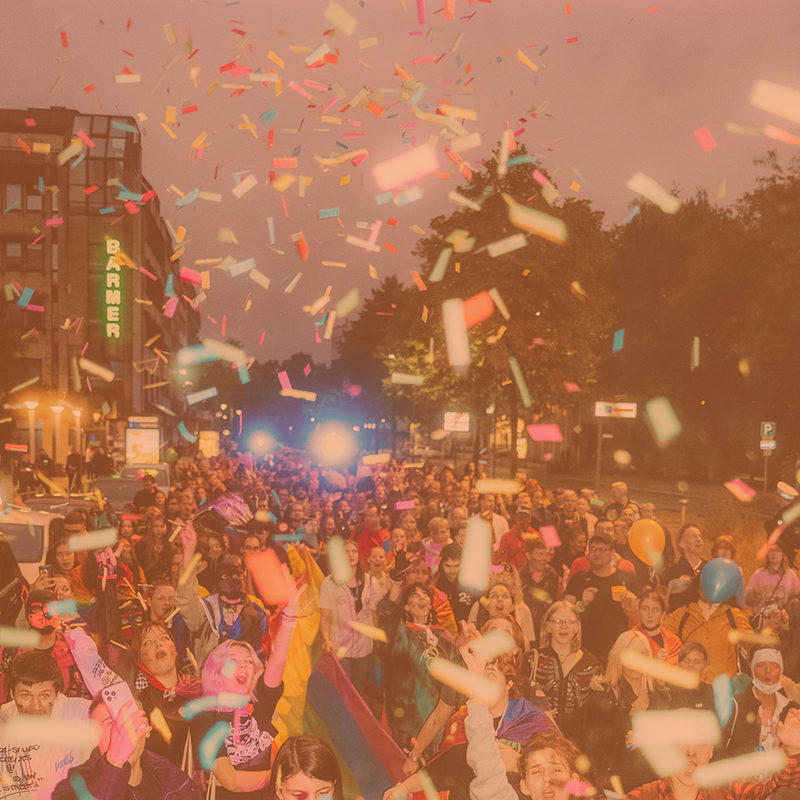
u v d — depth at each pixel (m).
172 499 10.77
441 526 8.47
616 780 3.69
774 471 37.62
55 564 6.19
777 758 3.10
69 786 2.59
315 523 10.71
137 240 56.22
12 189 54.44
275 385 108.06
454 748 3.41
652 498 33.72
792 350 30.94
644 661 4.11
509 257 23.08
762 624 6.52
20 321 54.16
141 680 3.72
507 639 3.08
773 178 30.66
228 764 3.47
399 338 33.91
